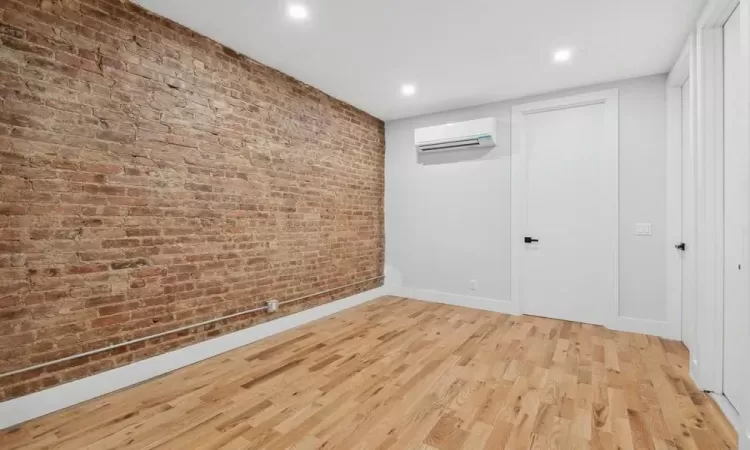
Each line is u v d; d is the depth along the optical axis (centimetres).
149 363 237
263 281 320
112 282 220
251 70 307
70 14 201
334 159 405
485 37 268
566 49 285
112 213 219
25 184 186
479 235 427
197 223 266
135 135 230
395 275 493
